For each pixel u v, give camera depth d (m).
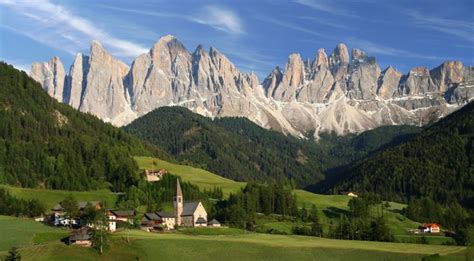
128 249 185.50
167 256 182.00
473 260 188.88
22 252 179.25
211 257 183.38
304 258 186.12
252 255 186.50
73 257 176.75
